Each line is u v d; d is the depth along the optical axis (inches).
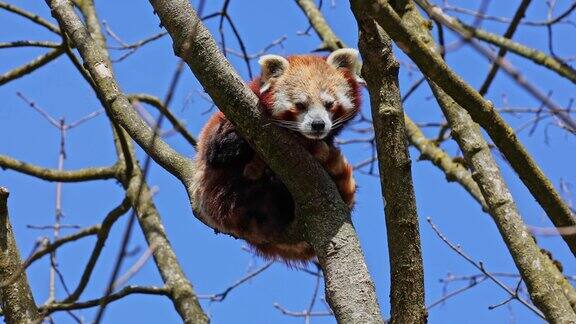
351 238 286.4
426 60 269.4
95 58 366.6
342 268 279.0
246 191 358.6
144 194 487.8
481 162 348.5
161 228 488.7
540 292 311.4
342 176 356.5
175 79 171.5
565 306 308.5
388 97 268.8
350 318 267.3
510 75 174.4
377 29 265.3
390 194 270.7
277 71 403.5
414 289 271.9
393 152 268.8
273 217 354.6
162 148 395.5
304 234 304.3
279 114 388.2
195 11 288.2
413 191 271.1
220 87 286.0
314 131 366.0
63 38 485.1
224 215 365.7
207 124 386.3
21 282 334.6
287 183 297.0
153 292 460.4
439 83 277.6
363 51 268.4
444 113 369.7
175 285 462.3
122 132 486.9
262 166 350.3
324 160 352.2
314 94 391.2
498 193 338.0
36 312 333.1
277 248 376.5
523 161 293.6
